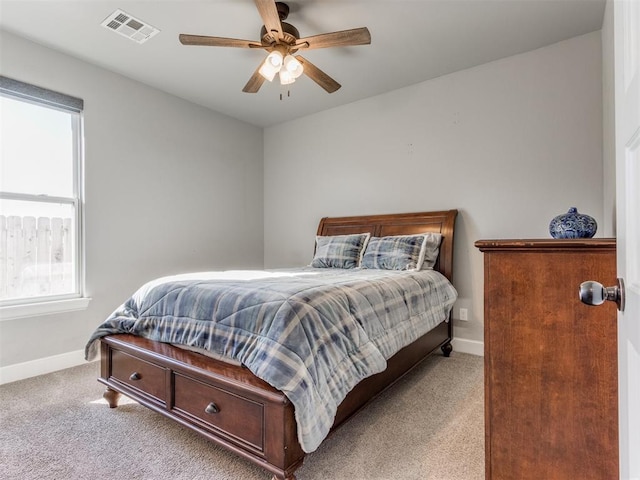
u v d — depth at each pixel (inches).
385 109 147.5
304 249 174.9
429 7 93.4
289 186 180.4
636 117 25.3
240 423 59.4
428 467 63.0
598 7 92.9
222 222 167.8
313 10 94.3
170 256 145.5
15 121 107.7
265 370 56.9
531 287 49.4
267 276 97.9
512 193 118.7
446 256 126.3
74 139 119.6
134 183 133.6
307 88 142.3
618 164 32.1
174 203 147.3
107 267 125.3
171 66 124.0
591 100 105.3
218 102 155.2
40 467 63.2
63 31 103.2
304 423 54.7
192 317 74.6
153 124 140.0
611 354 44.9
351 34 84.0
